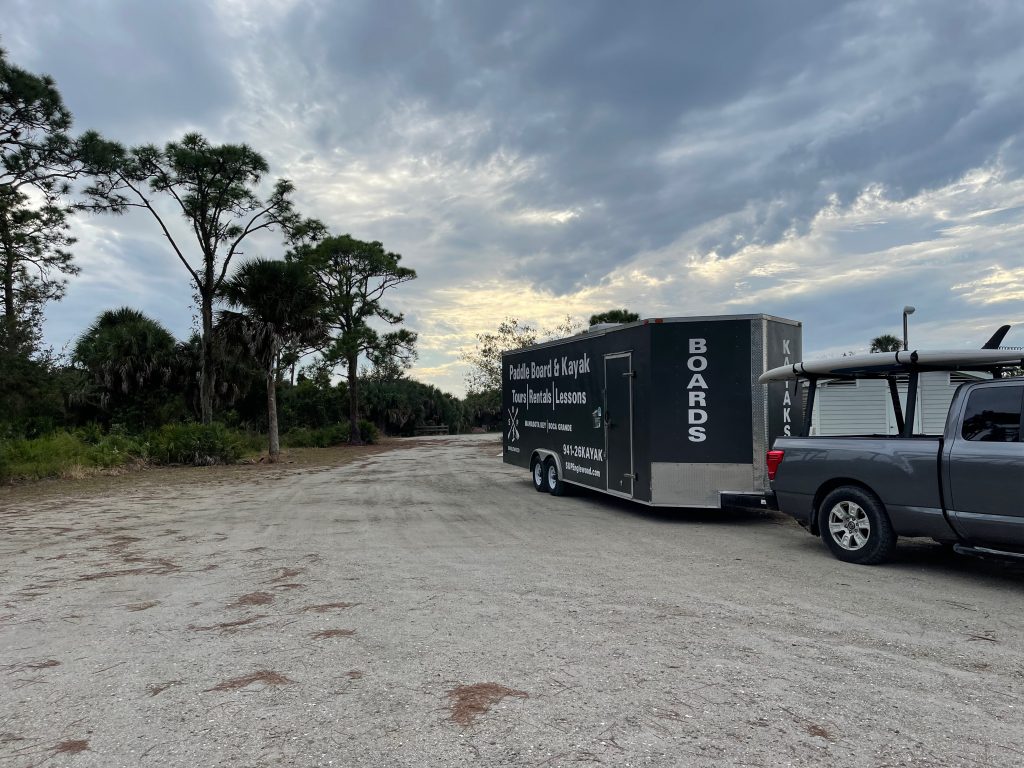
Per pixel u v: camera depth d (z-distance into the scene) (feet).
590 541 28.37
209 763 10.28
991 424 20.48
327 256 132.98
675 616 17.44
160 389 105.40
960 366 23.32
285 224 103.86
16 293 76.69
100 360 103.19
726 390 31.81
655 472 32.50
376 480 59.36
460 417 261.44
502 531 31.14
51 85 72.59
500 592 19.97
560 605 18.52
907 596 19.36
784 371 27.12
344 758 10.35
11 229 78.07
